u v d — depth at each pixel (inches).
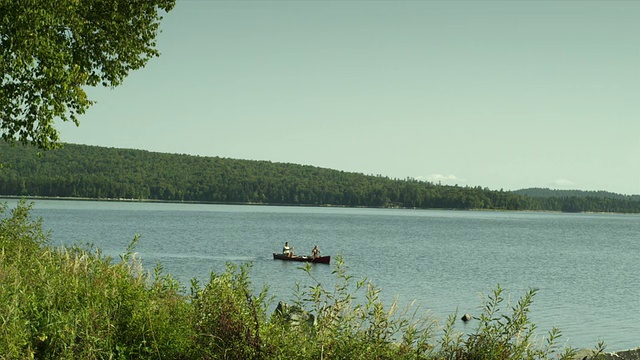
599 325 1165.1
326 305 294.7
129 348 290.7
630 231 6742.1
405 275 1996.8
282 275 1822.1
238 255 2571.4
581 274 2266.2
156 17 914.7
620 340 1021.2
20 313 296.2
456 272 2167.8
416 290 1615.4
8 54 747.4
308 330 305.4
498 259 2824.8
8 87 786.2
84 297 336.5
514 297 1535.4
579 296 1635.1
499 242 4138.8
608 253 3430.1
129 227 4249.5
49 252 518.0
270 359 270.8
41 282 366.9
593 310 1374.3
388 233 4778.5
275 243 3408.0
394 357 282.5
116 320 305.0
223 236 3818.9
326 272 1951.3
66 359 268.4
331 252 2945.4
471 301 1411.2
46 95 798.5
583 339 1018.7
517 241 4323.3
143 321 300.7
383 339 286.0
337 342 281.0
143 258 2292.1
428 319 337.4
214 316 296.5
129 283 351.6
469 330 879.1
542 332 1055.0
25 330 282.7
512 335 290.2
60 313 298.2
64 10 755.4
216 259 2349.9
